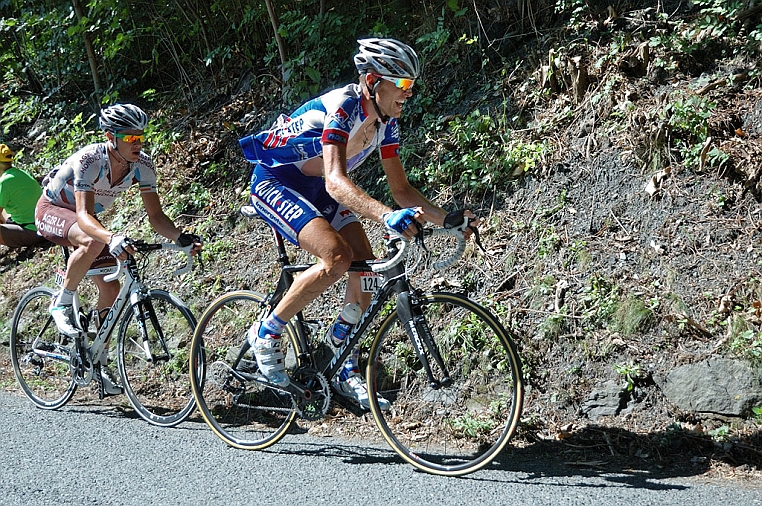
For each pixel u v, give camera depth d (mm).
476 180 5566
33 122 9023
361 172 6250
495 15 6395
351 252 3688
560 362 4328
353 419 4426
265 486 3438
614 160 5137
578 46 5797
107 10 8117
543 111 5707
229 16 7758
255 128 7094
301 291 3754
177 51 8375
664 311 4301
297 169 3881
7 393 5348
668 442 3752
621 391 4051
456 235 3396
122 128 4426
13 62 9195
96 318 4867
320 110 3725
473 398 4352
